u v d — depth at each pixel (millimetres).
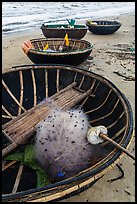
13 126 4027
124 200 3281
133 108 5277
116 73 7375
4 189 3115
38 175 3268
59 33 9633
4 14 19328
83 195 3312
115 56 9219
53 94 5066
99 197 3301
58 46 7949
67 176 3123
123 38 12625
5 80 4684
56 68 5070
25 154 3543
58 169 3217
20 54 9211
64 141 3400
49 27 10609
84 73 4895
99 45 10969
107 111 4164
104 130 3219
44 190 2273
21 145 3758
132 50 10203
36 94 4941
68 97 4738
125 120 3369
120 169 3760
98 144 3365
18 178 3279
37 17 19109
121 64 8273
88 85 4867
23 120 4172
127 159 3980
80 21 17500
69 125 3602
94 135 3166
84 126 3645
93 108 4570
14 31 13852
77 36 9867
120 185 3502
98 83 4680
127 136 2918
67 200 3219
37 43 7738
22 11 21516
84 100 4777
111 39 12305
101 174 2477
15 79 4809
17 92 4781
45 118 4078
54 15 20672
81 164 3232
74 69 5008
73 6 27656
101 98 4508
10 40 11500
